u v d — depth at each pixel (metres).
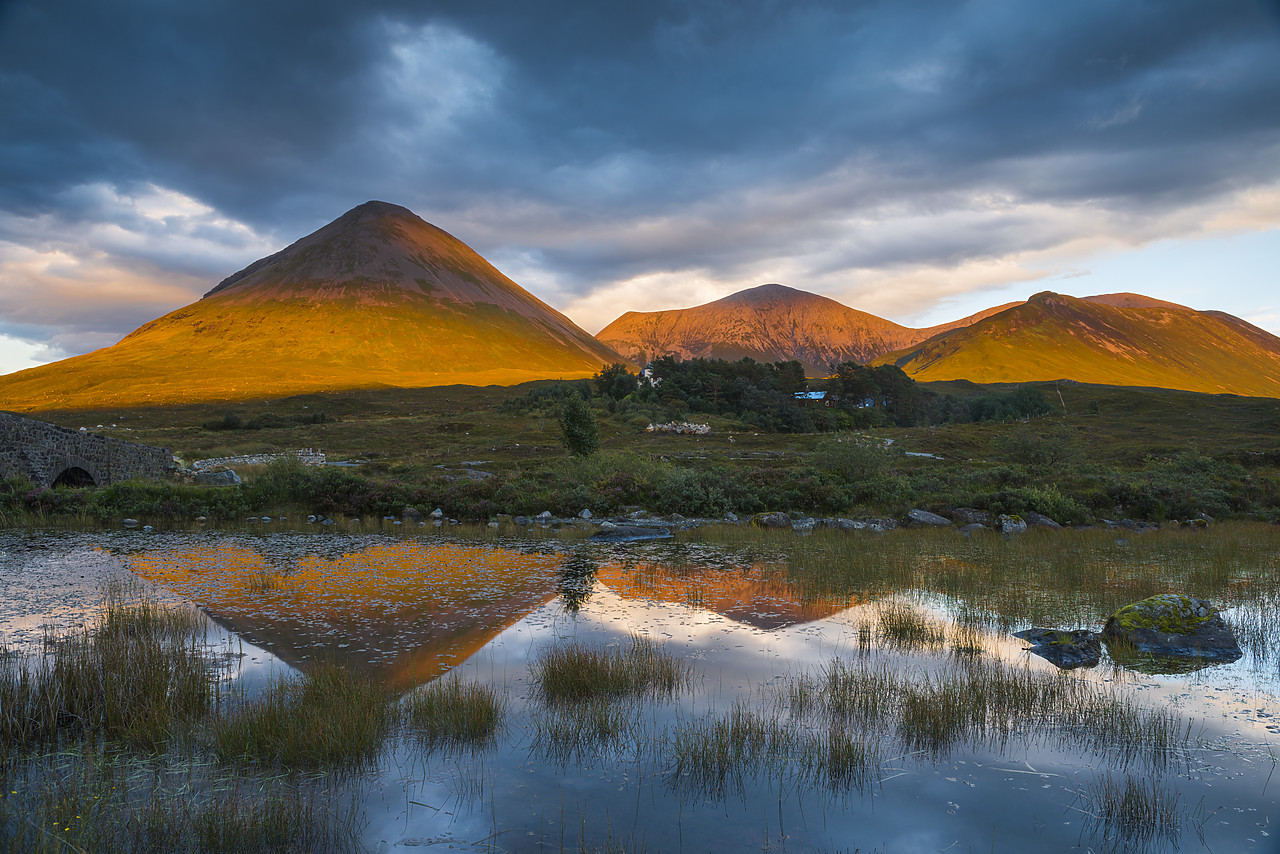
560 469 38.81
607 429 101.06
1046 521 28.39
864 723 8.37
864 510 31.09
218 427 110.50
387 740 7.74
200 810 6.13
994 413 138.88
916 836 6.03
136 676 8.38
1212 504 32.03
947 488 34.78
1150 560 19.64
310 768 7.09
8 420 26.39
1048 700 8.92
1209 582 16.36
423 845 5.76
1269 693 9.56
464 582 16.27
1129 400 153.75
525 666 10.32
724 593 15.35
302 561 18.78
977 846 5.87
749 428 111.69
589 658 9.98
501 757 7.42
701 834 5.99
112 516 25.89
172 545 21.16
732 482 33.22
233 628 12.10
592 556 20.19
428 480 32.50
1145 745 7.88
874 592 15.51
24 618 12.27
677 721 8.37
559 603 14.29
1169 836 6.08
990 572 17.77
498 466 55.34
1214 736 8.16
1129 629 11.62
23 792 6.52
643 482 32.50
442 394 192.38
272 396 175.12
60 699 7.75
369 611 13.42
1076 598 14.84
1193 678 10.16
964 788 6.93
